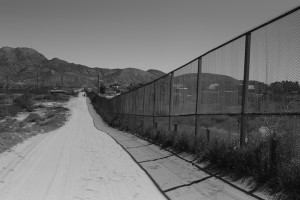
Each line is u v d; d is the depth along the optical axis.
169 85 17.92
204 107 12.55
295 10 7.21
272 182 7.48
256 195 7.41
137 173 11.05
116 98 43.62
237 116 9.96
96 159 13.90
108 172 11.24
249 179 8.26
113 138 23.80
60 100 109.06
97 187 9.28
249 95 9.10
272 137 7.91
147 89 24.03
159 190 8.95
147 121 24.06
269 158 7.87
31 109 71.38
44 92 141.75
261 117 8.59
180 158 12.61
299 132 7.45
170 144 15.56
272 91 8.09
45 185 9.39
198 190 8.45
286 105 7.62
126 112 34.50
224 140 10.55
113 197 8.33
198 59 13.21
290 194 6.85
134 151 16.12
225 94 10.67
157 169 11.40
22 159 13.51
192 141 13.06
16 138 20.45
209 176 9.47
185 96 14.98
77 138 23.58
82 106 90.50
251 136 8.96
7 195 8.31
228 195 7.75
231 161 9.39
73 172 11.20
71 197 8.27
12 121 42.50
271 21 7.99
